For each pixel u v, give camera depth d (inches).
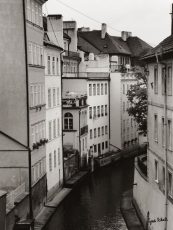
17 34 1577.3
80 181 2310.5
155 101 1433.3
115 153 2994.6
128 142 3297.2
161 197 1299.2
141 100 2496.3
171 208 1181.7
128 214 1706.4
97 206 1846.7
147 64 1547.7
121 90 3144.7
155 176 1414.9
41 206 1754.4
